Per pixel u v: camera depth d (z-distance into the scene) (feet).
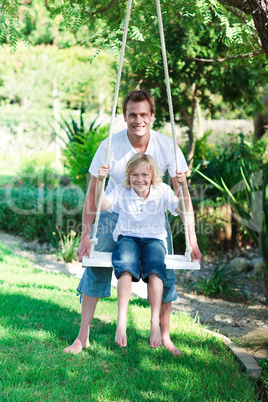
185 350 12.77
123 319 10.36
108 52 12.46
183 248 26.73
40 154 53.11
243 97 33.76
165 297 12.23
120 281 10.60
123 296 10.52
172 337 13.76
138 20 15.33
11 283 18.62
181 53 27.32
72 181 35.35
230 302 20.42
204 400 10.10
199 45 29.17
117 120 24.29
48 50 57.77
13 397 9.36
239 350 13.30
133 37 13.12
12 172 49.98
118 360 11.73
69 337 12.93
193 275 24.79
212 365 11.93
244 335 15.26
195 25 26.25
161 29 9.52
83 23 16.65
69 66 58.13
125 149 11.68
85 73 58.08
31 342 12.31
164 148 11.78
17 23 13.94
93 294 11.98
